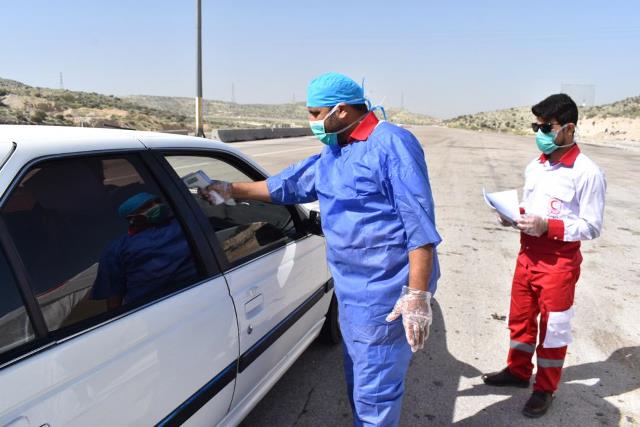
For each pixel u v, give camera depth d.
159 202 2.07
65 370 1.44
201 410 2.02
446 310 4.59
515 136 57.53
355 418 2.44
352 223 2.15
